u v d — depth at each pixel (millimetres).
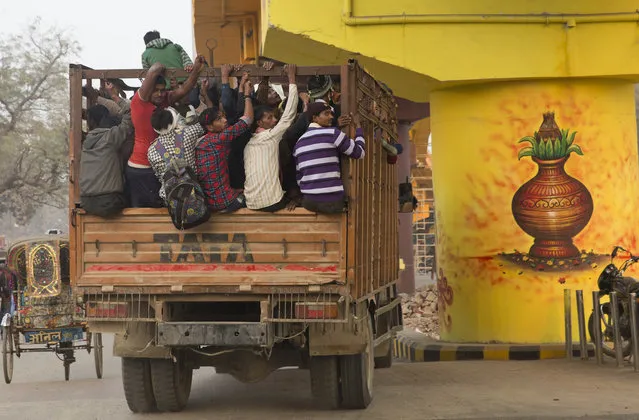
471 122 14156
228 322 8750
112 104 9797
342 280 8664
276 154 8789
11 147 51688
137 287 8805
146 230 8852
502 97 13977
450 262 14492
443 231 14602
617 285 12492
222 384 12219
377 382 11695
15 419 9391
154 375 9445
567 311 13305
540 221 13922
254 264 8750
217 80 9883
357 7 13320
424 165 36969
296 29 13148
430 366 13133
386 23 13281
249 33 20375
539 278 13945
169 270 8805
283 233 8734
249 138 9023
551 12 13438
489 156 14062
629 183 14328
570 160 13922
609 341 14031
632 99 14570
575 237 13930
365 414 9312
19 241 13219
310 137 8672
